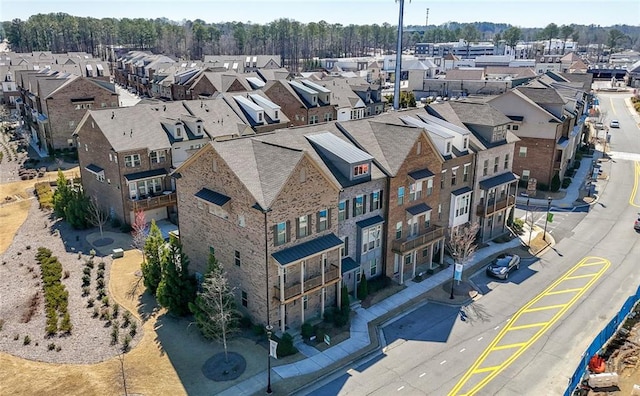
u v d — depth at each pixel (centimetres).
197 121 5438
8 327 3353
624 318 3428
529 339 3316
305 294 3288
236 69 13738
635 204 5966
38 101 8275
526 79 10519
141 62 14438
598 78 18612
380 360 3103
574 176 7038
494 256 4600
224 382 2836
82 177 5781
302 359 3070
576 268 4366
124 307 3612
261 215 3047
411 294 3906
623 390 2777
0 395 2684
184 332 3309
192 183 3659
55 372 2889
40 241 4853
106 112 5281
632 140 9112
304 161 3178
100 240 4847
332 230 3478
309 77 12150
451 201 4503
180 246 3459
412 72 13925
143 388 2762
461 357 3131
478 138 4784
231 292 3083
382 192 3847
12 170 7256
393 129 4088
